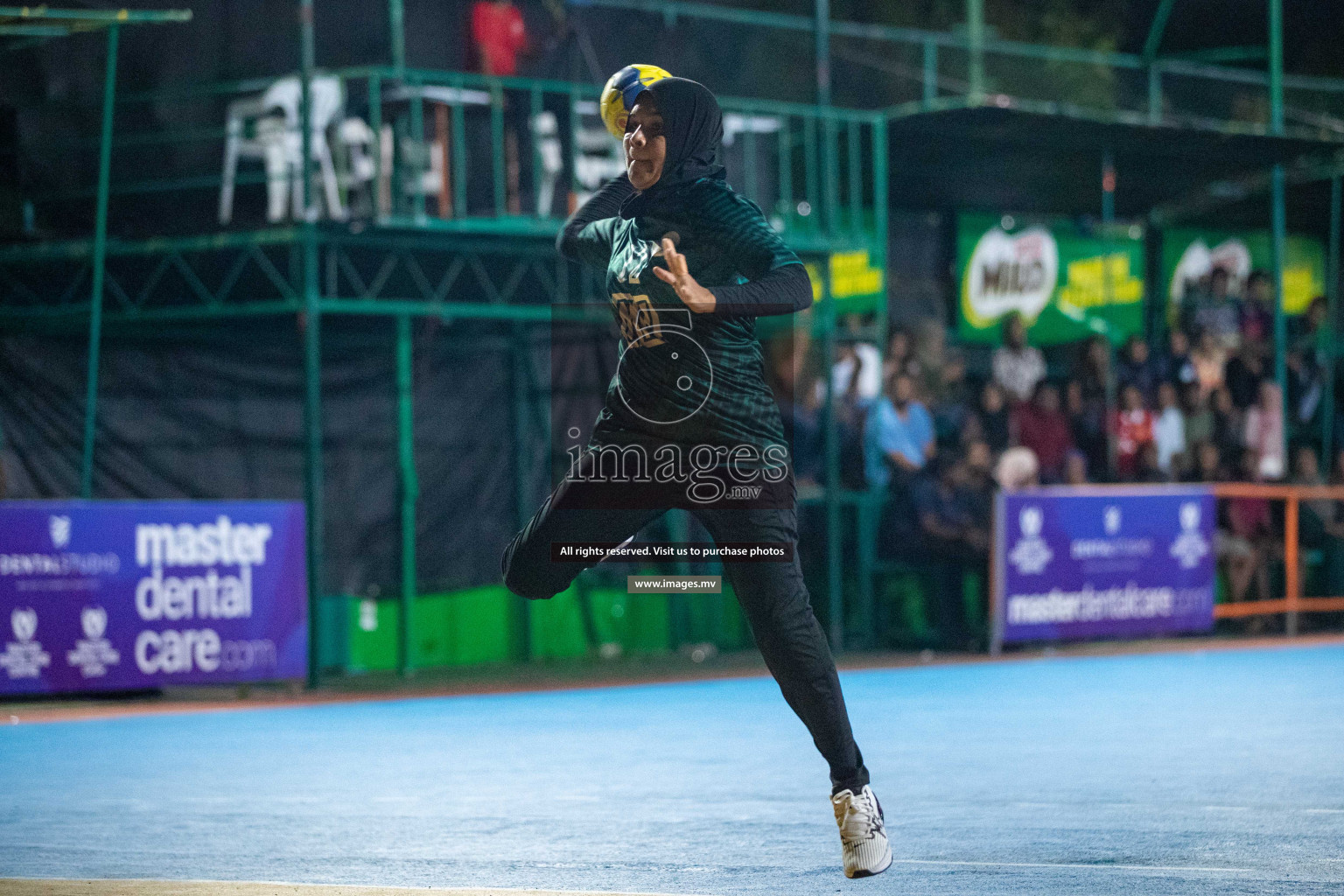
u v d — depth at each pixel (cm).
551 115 4100
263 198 3944
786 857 1518
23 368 3950
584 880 1397
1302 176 5372
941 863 1460
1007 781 2039
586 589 4588
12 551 3253
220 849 1602
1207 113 5441
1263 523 4894
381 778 2164
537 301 4181
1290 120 5462
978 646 4400
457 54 4216
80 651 3322
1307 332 5759
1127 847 1541
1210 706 2984
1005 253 5212
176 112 3959
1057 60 5350
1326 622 5128
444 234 3912
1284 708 2942
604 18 4388
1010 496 4262
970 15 5012
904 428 4575
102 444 4028
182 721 3014
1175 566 4547
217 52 3988
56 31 3556
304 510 3625
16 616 3256
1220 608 4638
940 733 2595
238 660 3509
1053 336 5306
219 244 3791
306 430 3759
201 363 4156
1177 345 5266
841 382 4741
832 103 4916
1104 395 4922
